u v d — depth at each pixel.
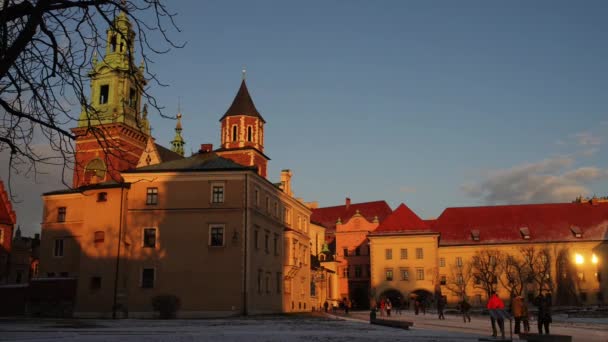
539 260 97.00
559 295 95.50
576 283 96.00
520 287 94.75
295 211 75.62
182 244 54.75
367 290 107.44
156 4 11.03
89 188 56.91
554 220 102.62
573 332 33.41
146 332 26.67
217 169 56.03
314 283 84.56
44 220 63.16
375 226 110.19
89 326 33.34
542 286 93.88
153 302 53.34
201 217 55.19
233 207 55.16
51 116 10.77
